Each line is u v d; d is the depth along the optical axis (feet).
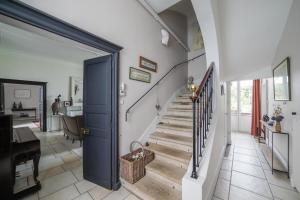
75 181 7.57
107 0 6.82
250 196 6.46
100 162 7.11
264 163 9.76
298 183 6.65
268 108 13.64
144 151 8.03
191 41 16.02
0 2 3.70
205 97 6.83
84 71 7.70
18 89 24.62
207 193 5.71
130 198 6.29
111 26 7.01
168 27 11.68
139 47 8.84
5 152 4.51
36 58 17.22
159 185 6.54
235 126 20.27
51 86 18.75
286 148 8.77
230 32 8.90
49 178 7.86
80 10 5.70
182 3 12.72
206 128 7.04
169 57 12.35
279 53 8.76
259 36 8.68
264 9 7.55
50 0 4.83
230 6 7.93
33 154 6.86
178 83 14.01
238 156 11.03
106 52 6.78
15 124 23.06
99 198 6.30
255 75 11.30
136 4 8.59
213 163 6.89
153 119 10.19
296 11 6.66
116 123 6.97
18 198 6.20
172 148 8.25
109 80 6.76
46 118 18.57
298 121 6.68
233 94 20.35
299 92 6.67
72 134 13.67
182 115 11.00
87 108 7.57
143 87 9.27
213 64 8.12
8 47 13.48
